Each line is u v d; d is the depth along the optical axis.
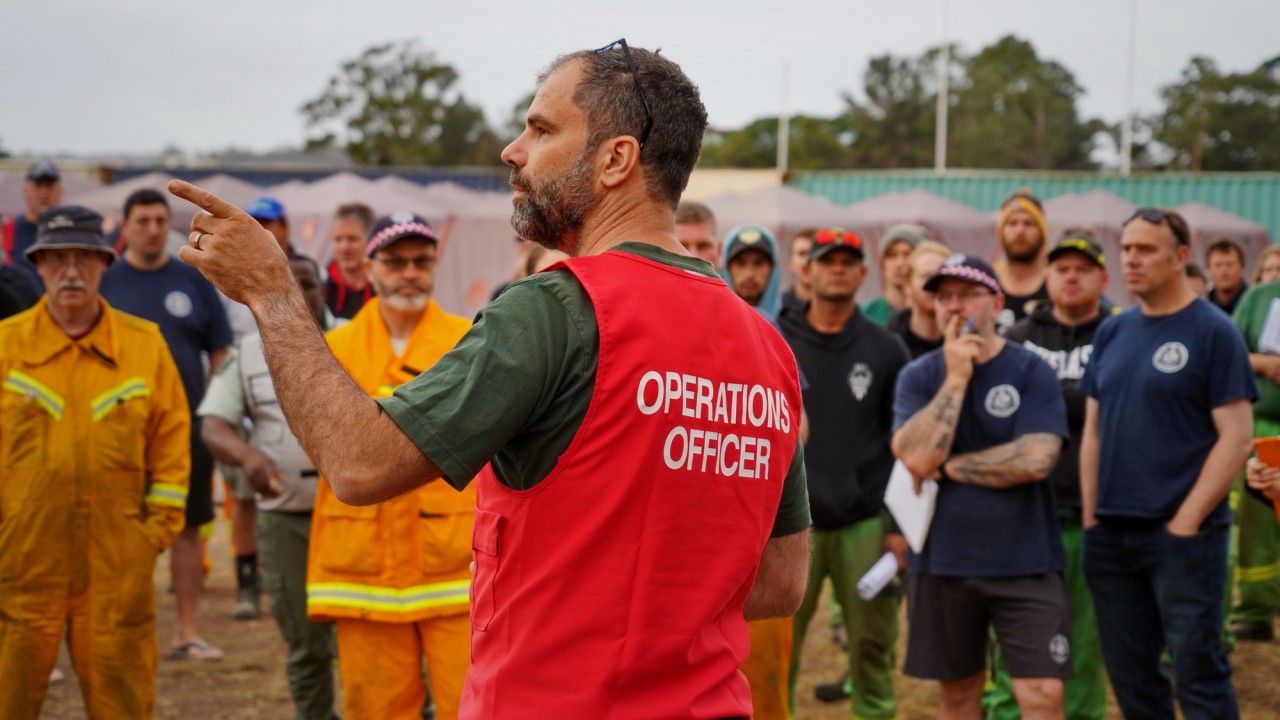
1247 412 4.25
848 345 5.05
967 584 4.21
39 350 4.30
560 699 1.89
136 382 4.39
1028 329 5.45
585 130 2.04
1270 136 61.69
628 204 2.06
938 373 4.47
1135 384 4.39
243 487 7.19
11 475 4.27
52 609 4.29
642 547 1.91
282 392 1.90
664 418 1.93
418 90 60.22
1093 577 4.58
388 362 4.13
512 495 1.95
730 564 2.00
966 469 4.20
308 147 59.09
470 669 2.04
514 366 1.86
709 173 25.27
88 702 4.39
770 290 5.90
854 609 4.98
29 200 8.38
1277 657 6.68
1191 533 4.25
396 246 4.11
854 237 5.00
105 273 6.38
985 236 18.75
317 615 3.99
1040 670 4.08
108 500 4.33
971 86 66.56
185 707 5.70
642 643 1.90
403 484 1.84
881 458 5.04
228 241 1.91
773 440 2.11
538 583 1.91
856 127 67.44
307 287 6.08
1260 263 8.09
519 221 2.12
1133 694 4.53
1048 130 65.62
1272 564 6.95
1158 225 4.35
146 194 6.33
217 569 8.76
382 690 4.03
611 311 1.92
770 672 4.34
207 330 6.52
